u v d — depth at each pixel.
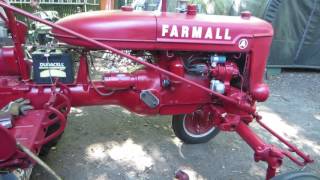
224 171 2.84
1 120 1.96
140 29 2.19
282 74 5.88
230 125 2.48
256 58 2.49
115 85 2.35
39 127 2.01
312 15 5.58
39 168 2.68
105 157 2.92
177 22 2.25
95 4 8.20
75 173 2.68
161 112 2.52
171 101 2.48
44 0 7.71
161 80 2.41
